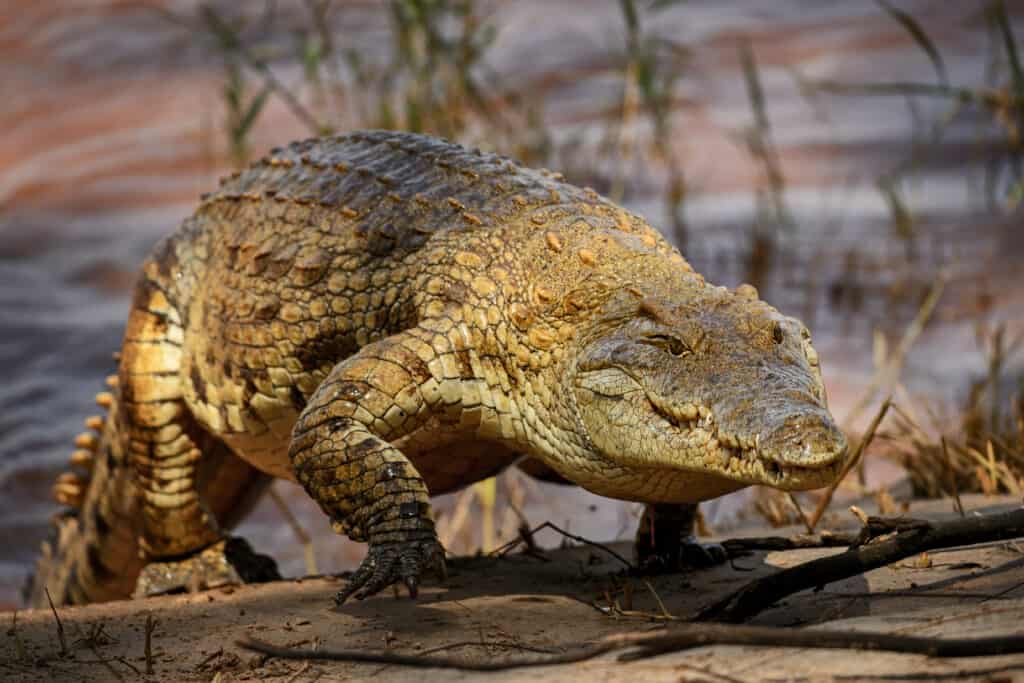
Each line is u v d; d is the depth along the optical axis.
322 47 18.12
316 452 7.71
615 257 7.82
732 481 7.02
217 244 9.85
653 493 7.34
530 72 32.41
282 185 9.65
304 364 8.91
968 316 18.09
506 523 12.32
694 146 27.98
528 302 7.82
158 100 34.56
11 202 28.31
